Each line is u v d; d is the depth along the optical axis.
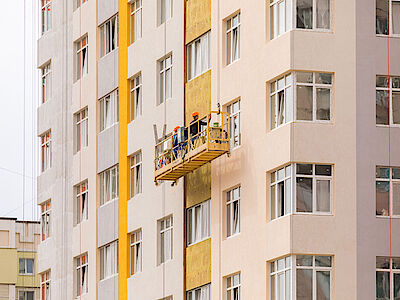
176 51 92.38
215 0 87.62
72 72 107.19
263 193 80.25
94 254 101.56
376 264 77.75
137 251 96.44
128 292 96.25
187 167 87.12
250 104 82.50
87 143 104.56
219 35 86.75
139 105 97.69
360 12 79.81
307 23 79.50
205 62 88.81
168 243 92.12
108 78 101.69
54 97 110.06
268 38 81.62
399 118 79.50
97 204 101.94
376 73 79.50
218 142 83.50
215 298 84.81
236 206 83.88
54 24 111.00
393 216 78.44
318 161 78.25
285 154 78.50
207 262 86.25
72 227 105.44
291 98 78.94
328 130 78.56
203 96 88.31
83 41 106.44
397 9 80.44
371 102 79.19
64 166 107.12
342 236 77.56
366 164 78.56
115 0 101.50
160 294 92.06
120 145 99.12
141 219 95.31
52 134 110.06
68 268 105.44
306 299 77.00
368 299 77.25
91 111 103.88
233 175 83.69
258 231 80.44
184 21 91.69
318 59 79.06
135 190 97.25
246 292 81.31
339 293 77.00
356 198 78.12
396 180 78.88
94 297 101.06
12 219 161.38
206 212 87.25
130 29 99.56
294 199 77.88
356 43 79.50
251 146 81.94
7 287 159.38
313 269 77.25
